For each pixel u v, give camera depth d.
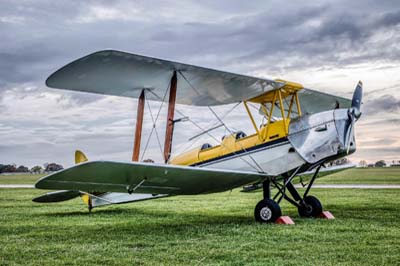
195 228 6.45
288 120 7.44
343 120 7.11
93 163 5.25
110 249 4.79
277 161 7.34
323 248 4.67
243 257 4.25
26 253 4.62
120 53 5.84
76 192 9.48
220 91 7.72
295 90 7.77
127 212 9.29
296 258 4.18
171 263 4.04
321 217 7.77
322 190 15.92
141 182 6.38
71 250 4.76
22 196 14.62
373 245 4.84
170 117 6.82
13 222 7.51
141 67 6.40
